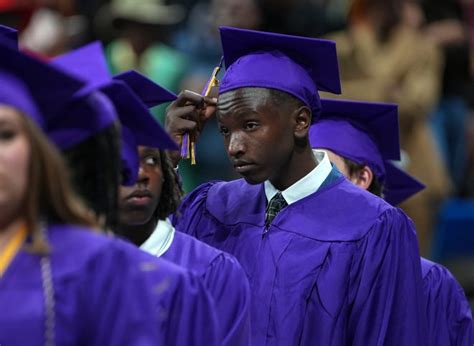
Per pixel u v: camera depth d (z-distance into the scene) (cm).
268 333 1009
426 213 1950
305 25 2273
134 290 691
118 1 2097
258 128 994
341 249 1020
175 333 827
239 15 2155
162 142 852
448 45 2191
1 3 1897
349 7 1984
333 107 1192
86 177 741
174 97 981
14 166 648
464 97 2214
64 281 664
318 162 1060
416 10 2092
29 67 695
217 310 947
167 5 2311
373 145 1204
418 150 1944
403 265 1036
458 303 1167
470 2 2253
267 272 1024
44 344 654
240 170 998
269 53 1034
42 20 1927
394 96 1920
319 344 1001
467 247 2123
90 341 673
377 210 1041
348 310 1017
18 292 659
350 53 1931
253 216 1061
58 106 708
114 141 748
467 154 2244
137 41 2072
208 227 1080
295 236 1031
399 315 1026
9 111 655
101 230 735
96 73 815
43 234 669
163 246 959
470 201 2191
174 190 955
